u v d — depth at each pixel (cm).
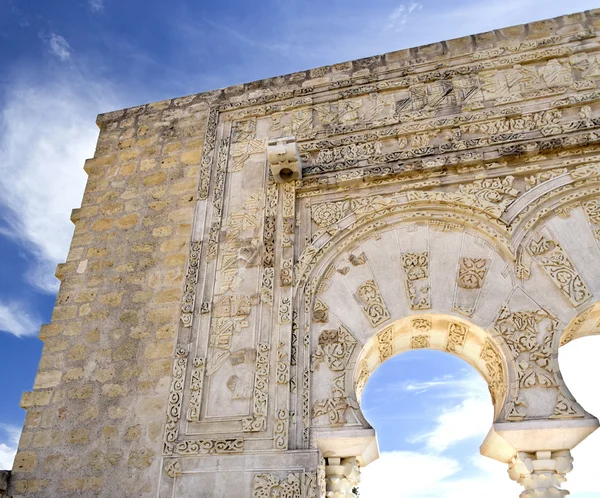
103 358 804
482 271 739
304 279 783
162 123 1029
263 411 696
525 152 797
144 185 960
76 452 737
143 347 796
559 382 640
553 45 900
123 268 880
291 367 720
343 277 780
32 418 778
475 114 867
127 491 691
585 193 755
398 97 930
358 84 962
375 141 890
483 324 701
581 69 868
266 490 642
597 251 718
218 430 698
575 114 828
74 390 787
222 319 784
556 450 634
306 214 847
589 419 606
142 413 743
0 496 717
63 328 847
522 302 704
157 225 908
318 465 646
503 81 894
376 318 739
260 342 748
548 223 750
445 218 789
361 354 722
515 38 928
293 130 945
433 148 845
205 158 950
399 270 768
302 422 680
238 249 841
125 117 1061
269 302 778
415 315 729
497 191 786
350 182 847
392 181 838
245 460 668
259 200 880
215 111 1002
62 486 717
